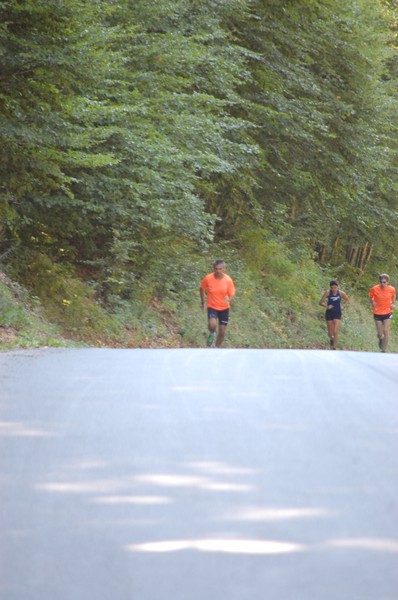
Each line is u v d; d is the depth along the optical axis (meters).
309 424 19.20
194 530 11.55
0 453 16.11
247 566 10.12
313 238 109.69
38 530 11.57
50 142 45.94
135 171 57.28
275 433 18.12
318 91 85.75
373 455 16.22
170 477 14.39
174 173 63.50
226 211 94.06
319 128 87.31
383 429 18.81
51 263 58.91
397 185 112.69
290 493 13.45
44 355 34.28
